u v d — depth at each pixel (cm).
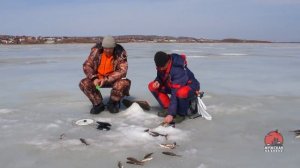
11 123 489
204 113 504
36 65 1391
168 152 372
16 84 855
